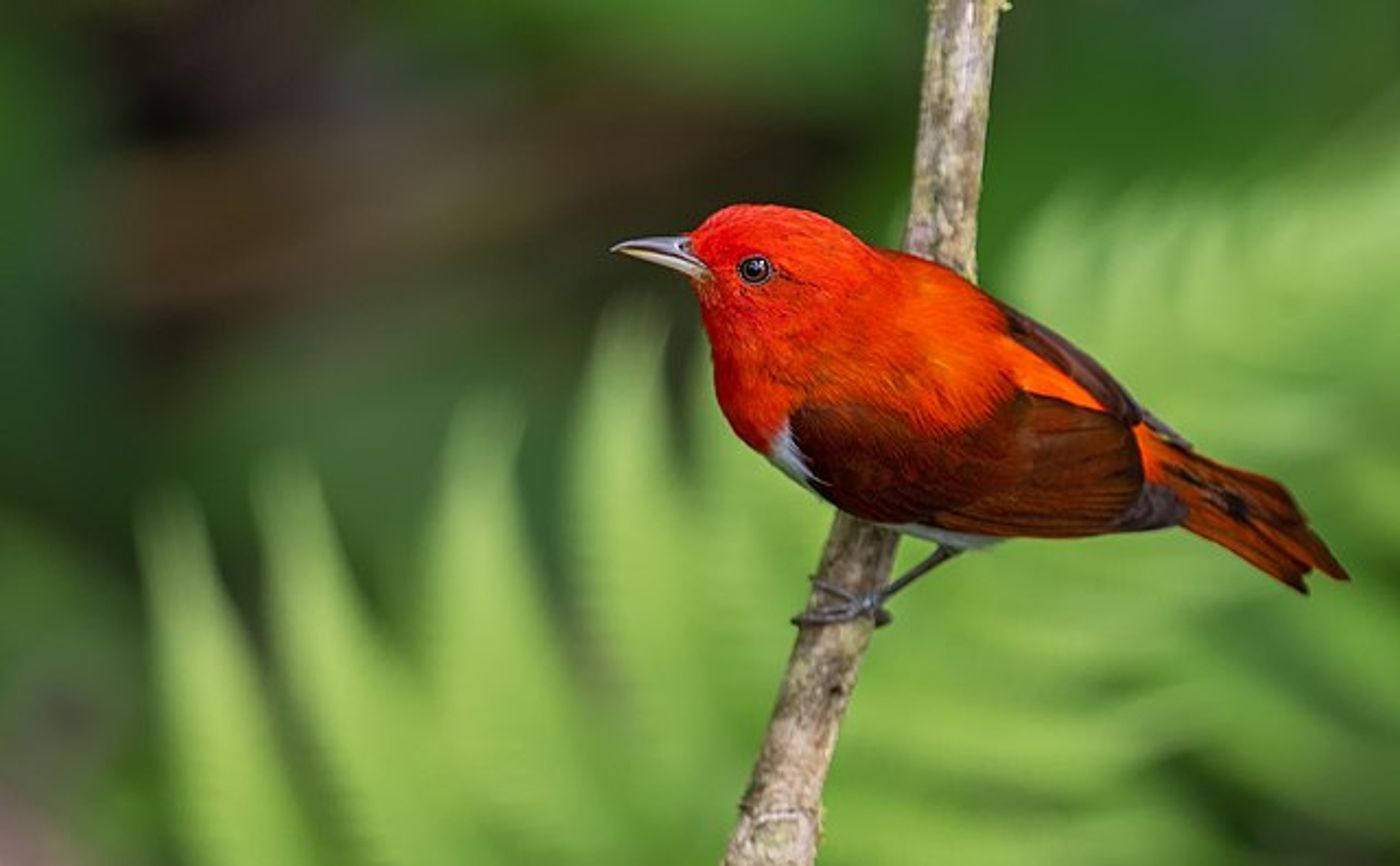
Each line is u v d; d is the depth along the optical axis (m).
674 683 9.19
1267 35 13.91
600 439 9.48
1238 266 9.62
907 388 8.62
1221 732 9.96
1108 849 9.00
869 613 8.10
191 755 8.68
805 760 7.76
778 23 13.99
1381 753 10.19
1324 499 10.22
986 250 13.48
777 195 16.11
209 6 16.56
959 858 8.81
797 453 8.83
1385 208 9.64
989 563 9.23
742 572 9.33
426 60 16.92
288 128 16.67
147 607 13.30
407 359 15.21
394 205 16.38
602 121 16.56
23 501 14.02
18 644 12.75
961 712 8.95
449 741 8.91
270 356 15.24
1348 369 9.72
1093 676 9.20
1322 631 10.08
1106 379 8.96
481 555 9.16
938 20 8.66
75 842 11.73
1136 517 8.66
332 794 8.95
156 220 16.02
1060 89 13.92
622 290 15.98
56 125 14.59
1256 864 10.60
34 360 14.28
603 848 8.91
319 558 9.11
